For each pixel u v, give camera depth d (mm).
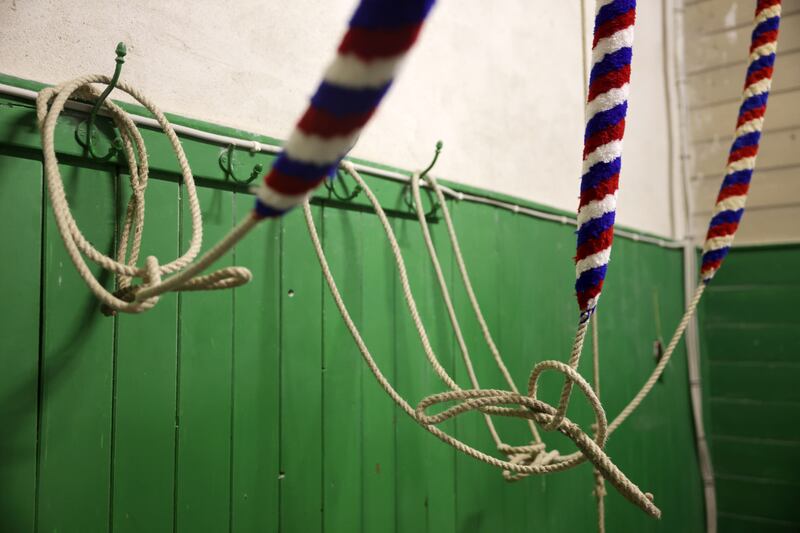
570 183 1865
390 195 1199
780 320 2404
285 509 987
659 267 2369
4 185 702
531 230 1642
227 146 917
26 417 712
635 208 2227
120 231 796
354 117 348
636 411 2076
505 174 1562
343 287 1102
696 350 2518
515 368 1534
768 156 2457
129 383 803
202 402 882
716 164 2561
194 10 906
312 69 1089
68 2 771
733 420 2502
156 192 836
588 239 628
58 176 626
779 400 2396
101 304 773
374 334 1159
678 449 2369
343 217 1107
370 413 1144
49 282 734
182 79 886
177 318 858
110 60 810
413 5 303
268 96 1008
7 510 694
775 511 2383
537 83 1717
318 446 1045
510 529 1488
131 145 784
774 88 2445
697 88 2615
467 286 1232
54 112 656
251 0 986
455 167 1393
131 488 799
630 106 2230
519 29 1646
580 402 1786
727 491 2506
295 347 1014
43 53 745
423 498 1245
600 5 599
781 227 2420
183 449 857
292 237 1016
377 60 321
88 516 759
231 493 912
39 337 725
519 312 1568
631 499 639
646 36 2406
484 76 1502
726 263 2533
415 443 1234
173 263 670
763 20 952
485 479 1416
